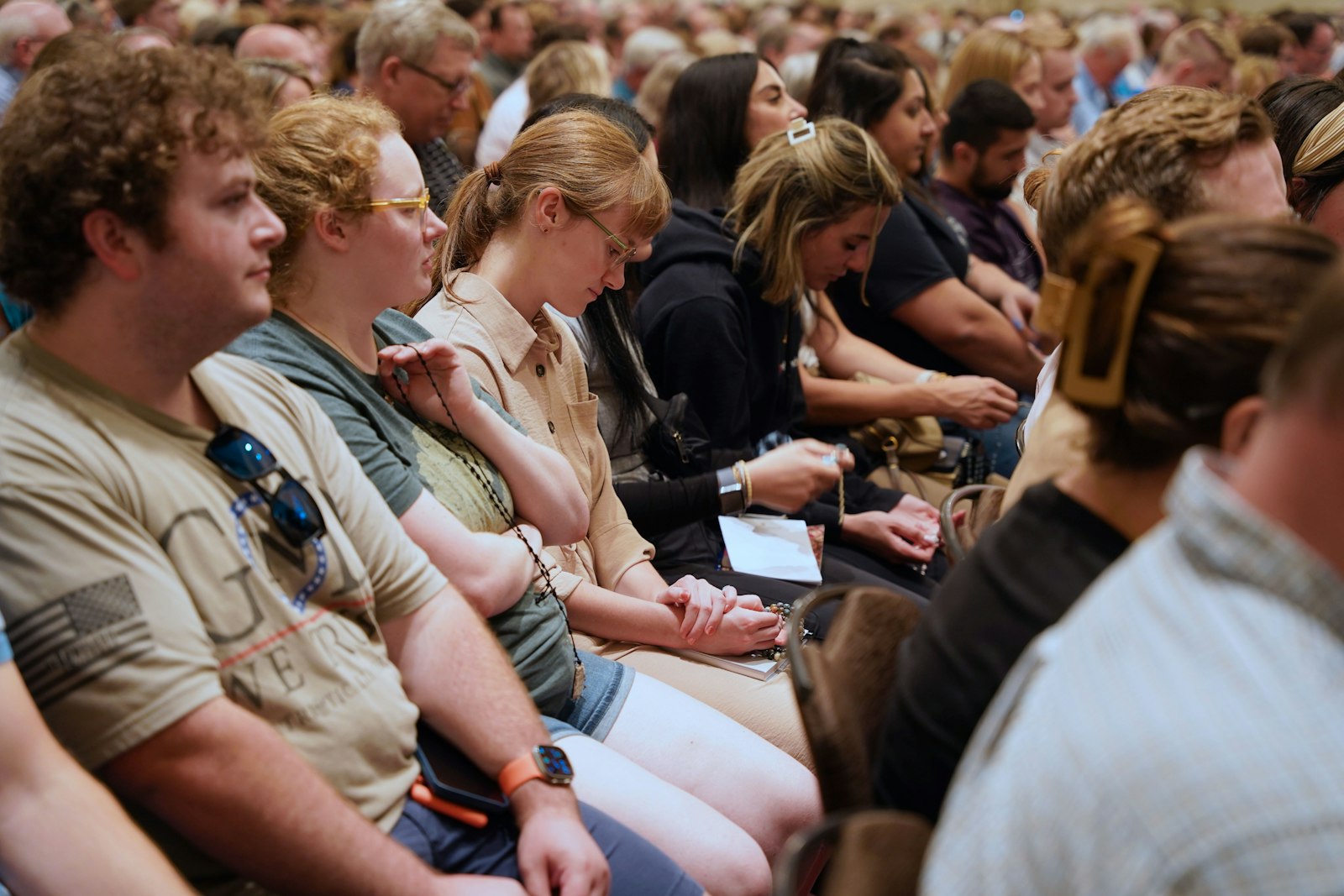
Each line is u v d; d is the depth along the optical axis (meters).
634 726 1.74
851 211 2.43
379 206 1.51
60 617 1.07
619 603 1.92
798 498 2.25
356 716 1.25
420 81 3.48
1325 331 0.63
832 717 1.01
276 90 3.12
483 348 1.83
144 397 1.17
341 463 1.37
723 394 2.41
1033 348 3.30
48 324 1.15
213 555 1.17
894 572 2.53
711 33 6.36
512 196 1.87
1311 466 0.64
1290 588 0.66
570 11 8.66
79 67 1.10
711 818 1.56
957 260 3.30
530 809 1.33
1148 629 0.69
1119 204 0.91
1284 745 0.62
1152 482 0.91
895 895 0.89
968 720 0.94
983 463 3.02
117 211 1.09
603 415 2.24
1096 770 0.66
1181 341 0.85
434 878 1.21
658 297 2.44
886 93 3.28
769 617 1.96
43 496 1.08
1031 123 3.59
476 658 1.41
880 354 3.05
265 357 1.48
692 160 2.93
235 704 1.16
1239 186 1.36
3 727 1.01
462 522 1.63
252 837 1.11
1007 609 0.94
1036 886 0.68
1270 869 0.60
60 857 1.01
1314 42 6.52
